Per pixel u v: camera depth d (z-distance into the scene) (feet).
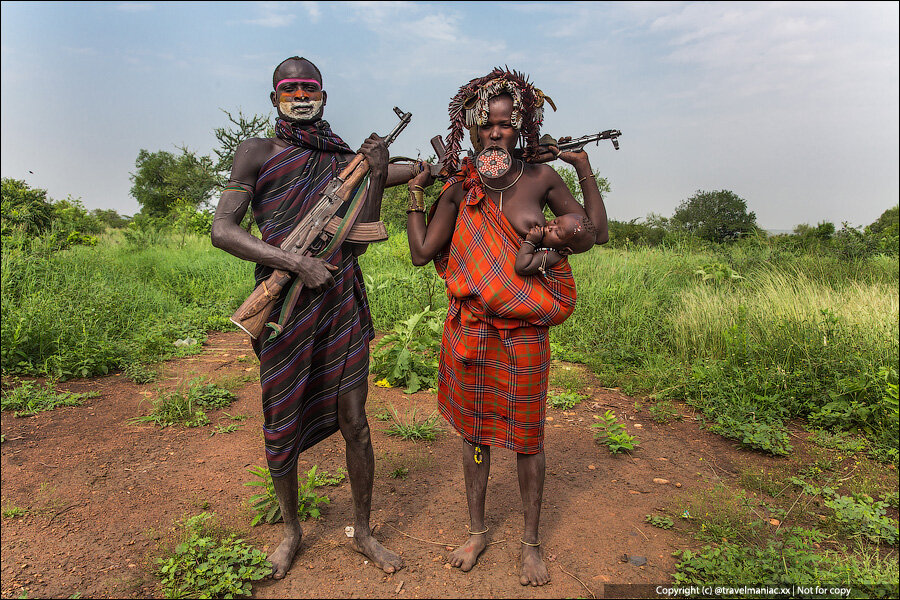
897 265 38.01
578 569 9.55
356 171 8.95
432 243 9.53
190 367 21.84
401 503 11.67
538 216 8.75
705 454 14.60
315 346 9.18
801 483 12.70
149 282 36.94
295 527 9.67
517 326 8.96
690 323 23.39
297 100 8.82
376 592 8.86
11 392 18.07
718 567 9.38
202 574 9.07
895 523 11.11
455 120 9.05
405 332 19.86
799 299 23.72
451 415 9.82
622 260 36.09
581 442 15.15
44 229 46.85
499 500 11.88
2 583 9.02
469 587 9.02
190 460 13.60
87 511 11.25
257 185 8.85
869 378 17.08
